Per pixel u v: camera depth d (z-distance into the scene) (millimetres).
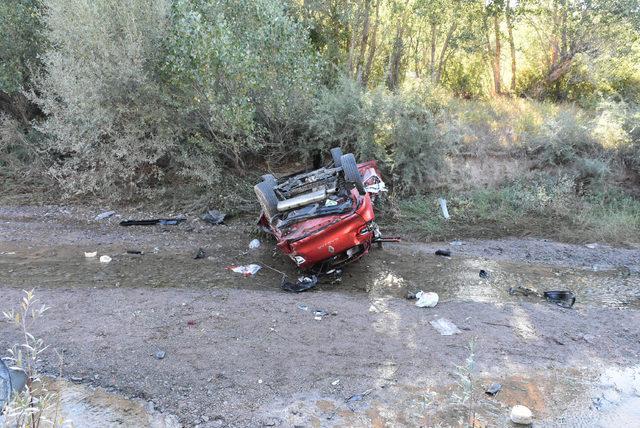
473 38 13977
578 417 4027
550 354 4930
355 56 14188
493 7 13211
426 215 9695
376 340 5191
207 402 4230
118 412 4121
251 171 11422
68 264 7613
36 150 11602
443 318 5703
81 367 4699
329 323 5578
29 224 9656
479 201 10047
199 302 6117
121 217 10156
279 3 10828
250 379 4523
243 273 7332
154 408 4172
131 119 10445
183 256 8094
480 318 5711
